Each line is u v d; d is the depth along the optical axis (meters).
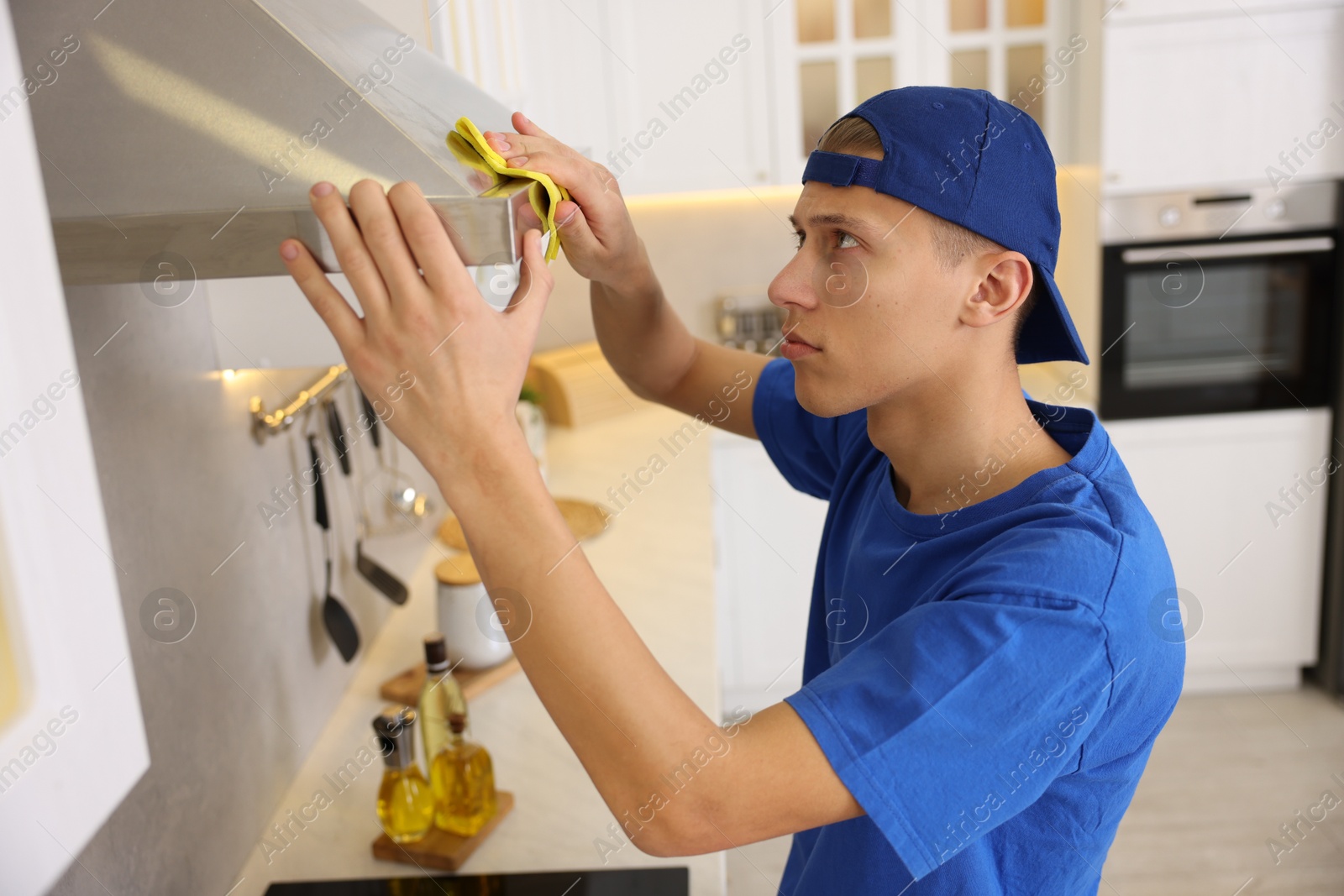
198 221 0.58
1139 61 2.46
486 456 0.56
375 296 0.55
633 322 1.02
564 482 2.32
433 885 1.01
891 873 0.79
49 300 0.40
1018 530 0.71
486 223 0.58
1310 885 2.07
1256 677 2.82
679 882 1.00
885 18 2.64
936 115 0.72
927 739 0.61
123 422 0.85
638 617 1.57
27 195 0.39
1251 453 2.67
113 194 0.59
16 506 0.38
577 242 0.86
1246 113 2.47
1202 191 2.53
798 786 0.60
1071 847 0.76
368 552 1.53
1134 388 2.65
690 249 3.11
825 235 0.75
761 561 2.75
